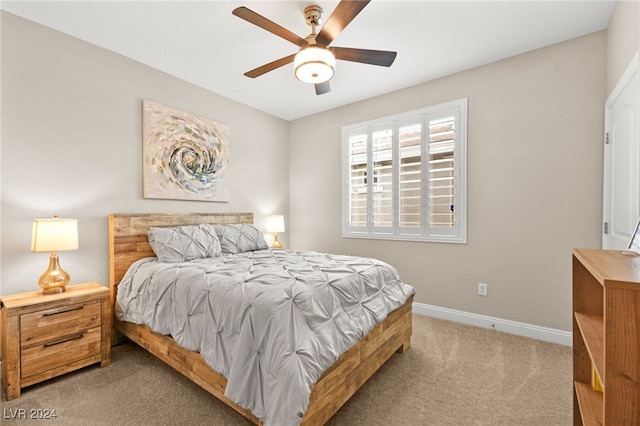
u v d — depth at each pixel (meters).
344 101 3.82
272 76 3.11
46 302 1.94
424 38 2.46
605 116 2.31
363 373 1.81
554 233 2.58
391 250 3.53
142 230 2.73
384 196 3.58
